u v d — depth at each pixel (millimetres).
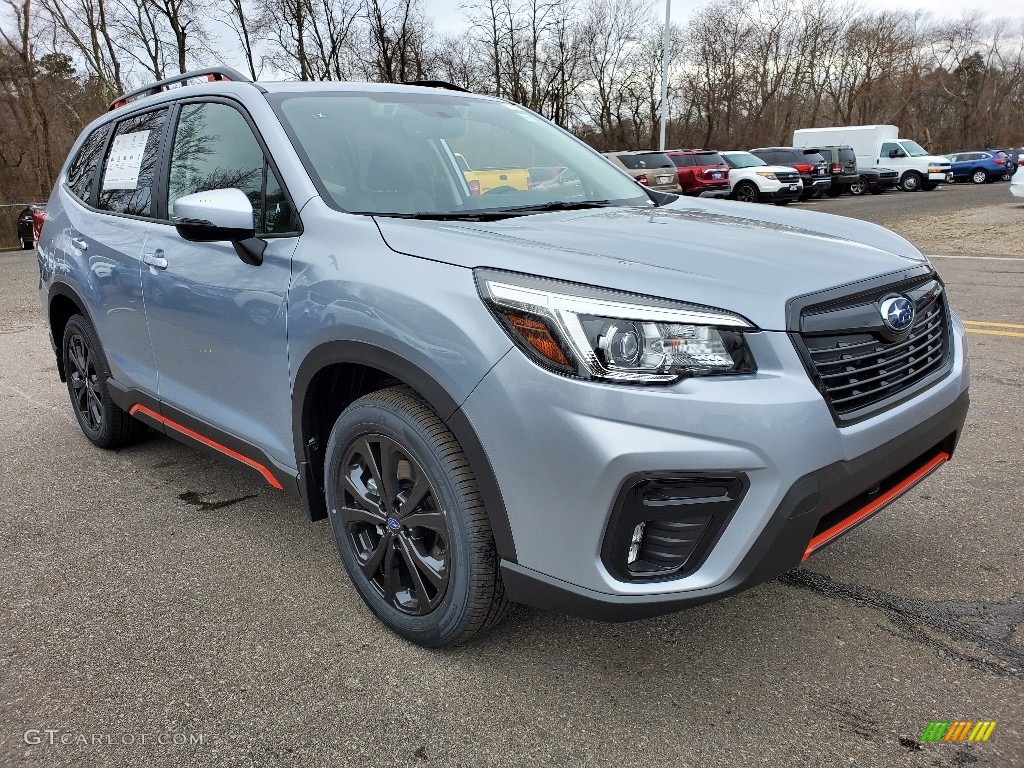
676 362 1869
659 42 42844
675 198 3387
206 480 3963
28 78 28734
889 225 15594
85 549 3227
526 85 36438
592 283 1939
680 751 2010
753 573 1941
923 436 2271
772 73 52375
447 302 2078
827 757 1973
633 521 1910
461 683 2305
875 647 2416
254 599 2811
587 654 2430
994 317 6883
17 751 2062
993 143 68688
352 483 2535
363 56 31078
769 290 1987
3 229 24000
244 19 30547
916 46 63000
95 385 4277
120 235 3598
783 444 1871
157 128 3551
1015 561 2893
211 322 2941
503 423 1976
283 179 2701
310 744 2074
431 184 2895
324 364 2436
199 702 2248
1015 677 2256
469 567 2195
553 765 1978
